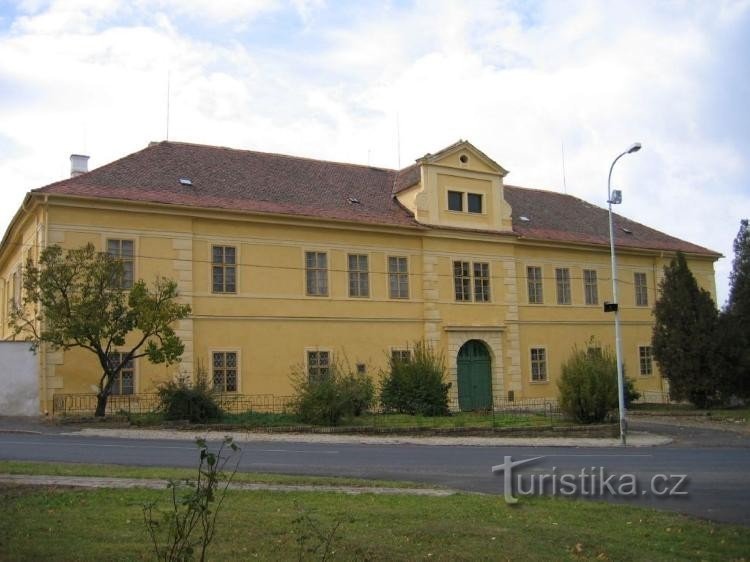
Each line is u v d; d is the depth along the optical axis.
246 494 11.62
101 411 25.39
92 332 23.77
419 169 37.78
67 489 11.66
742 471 15.98
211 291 30.86
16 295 33.81
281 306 32.47
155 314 24.38
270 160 37.06
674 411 36.16
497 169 39.84
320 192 36.09
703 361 37.81
